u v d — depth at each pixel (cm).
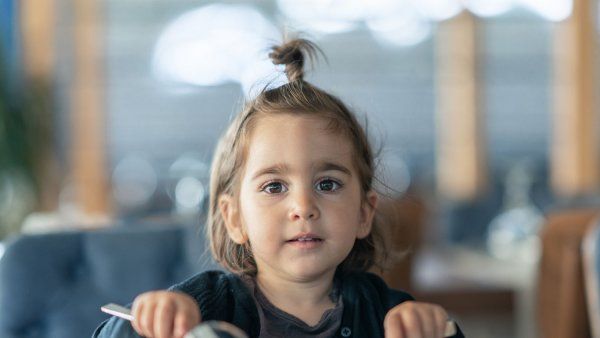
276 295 86
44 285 145
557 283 202
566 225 204
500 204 462
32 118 434
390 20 499
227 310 85
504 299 301
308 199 82
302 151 84
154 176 479
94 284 149
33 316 143
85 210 466
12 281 143
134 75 480
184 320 72
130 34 479
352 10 495
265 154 84
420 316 75
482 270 280
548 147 508
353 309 88
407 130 504
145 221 182
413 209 246
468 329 327
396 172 484
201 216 147
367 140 95
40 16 454
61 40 465
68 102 467
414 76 504
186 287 85
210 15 484
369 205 96
